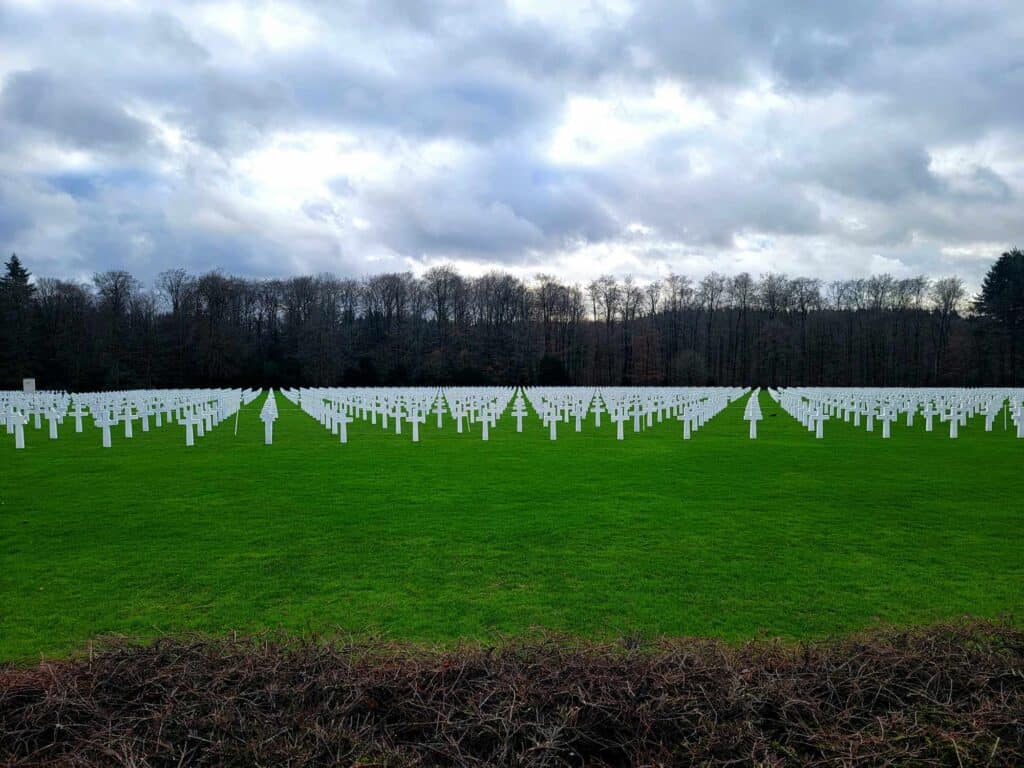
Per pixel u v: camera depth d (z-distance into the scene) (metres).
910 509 10.63
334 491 12.23
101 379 75.19
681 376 89.19
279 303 98.81
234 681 3.96
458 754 3.37
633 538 8.77
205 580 7.10
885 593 6.62
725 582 6.96
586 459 16.70
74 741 3.56
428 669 4.03
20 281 77.75
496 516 10.09
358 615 6.07
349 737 3.47
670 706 3.69
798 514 10.24
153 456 17.58
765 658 4.21
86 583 7.03
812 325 91.94
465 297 98.69
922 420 29.84
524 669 4.05
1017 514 10.27
